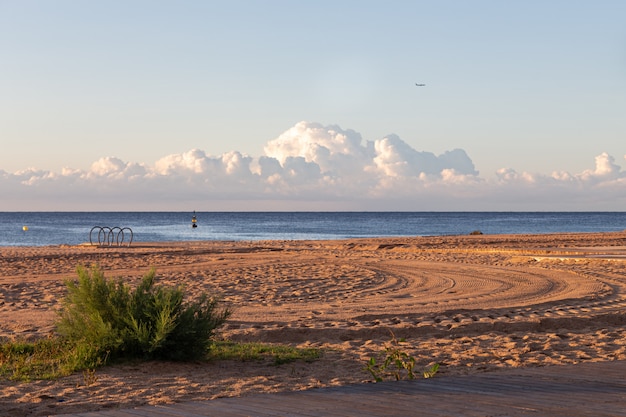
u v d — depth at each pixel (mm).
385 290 20141
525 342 12000
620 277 22812
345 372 9656
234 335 12352
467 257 32531
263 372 9633
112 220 191000
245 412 6258
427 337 12648
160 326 10070
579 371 8297
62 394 8242
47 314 15062
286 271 25562
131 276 23891
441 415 6070
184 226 128375
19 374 9234
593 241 47812
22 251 39031
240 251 37844
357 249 41031
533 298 18141
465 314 15117
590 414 6078
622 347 11547
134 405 7742
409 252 37188
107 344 10188
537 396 6848
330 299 18172
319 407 6445
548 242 46781
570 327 13734
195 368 9859
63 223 150500
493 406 6410
